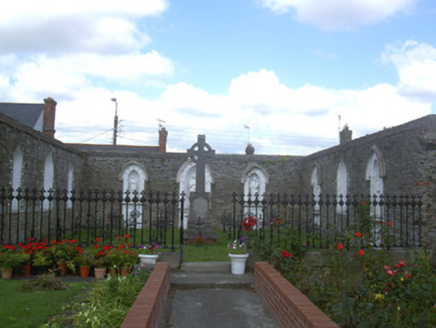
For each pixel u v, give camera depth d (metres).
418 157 10.37
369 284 5.79
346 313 4.67
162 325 5.62
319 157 18.41
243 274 8.20
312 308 4.60
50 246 8.31
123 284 5.97
